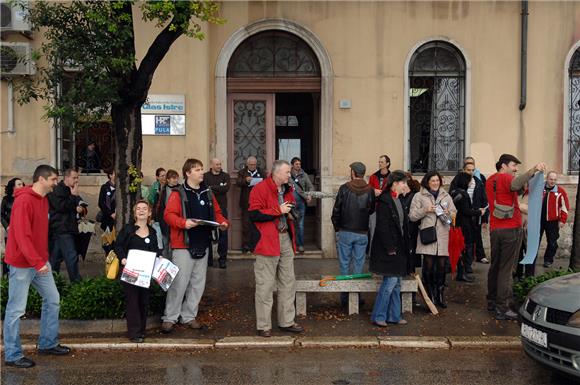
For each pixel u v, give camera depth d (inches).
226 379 222.4
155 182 385.7
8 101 420.2
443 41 445.1
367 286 296.2
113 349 256.7
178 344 258.5
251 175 435.5
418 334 271.6
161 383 218.2
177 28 282.8
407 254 281.0
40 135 426.0
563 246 446.3
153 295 286.7
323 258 444.8
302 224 444.5
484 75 445.4
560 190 411.8
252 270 402.6
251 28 439.5
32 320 270.5
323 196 305.9
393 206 275.9
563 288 214.5
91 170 437.4
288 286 274.5
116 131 294.8
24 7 298.4
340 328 280.7
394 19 442.3
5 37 413.1
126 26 277.6
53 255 337.7
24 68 402.9
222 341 261.6
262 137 458.3
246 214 442.0
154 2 272.7
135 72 288.5
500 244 290.5
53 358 247.1
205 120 426.6
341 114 443.5
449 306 316.5
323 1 440.8
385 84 443.5
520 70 444.1
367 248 330.6
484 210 377.1
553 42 443.8
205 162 426.6
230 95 454.9
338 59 442.3
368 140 443.8
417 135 454.9
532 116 445.7
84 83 273.9
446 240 308.7
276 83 451.2
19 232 226.4
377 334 271.7
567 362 197.2
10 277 233.3
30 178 426.6
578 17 443.8
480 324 285.7
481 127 446.3
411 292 301.9
